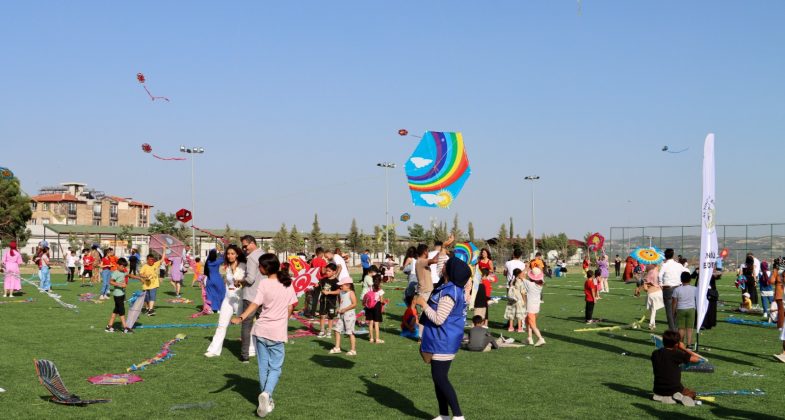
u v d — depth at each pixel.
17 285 23.64
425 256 12.80
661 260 27.45
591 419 7.82
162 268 36.31
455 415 7.43
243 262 12.11
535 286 14.02
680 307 13.73
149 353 11.98
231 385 9.45
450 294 7.54
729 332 16.67
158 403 8.30
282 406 8.30
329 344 13.76
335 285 14.77
